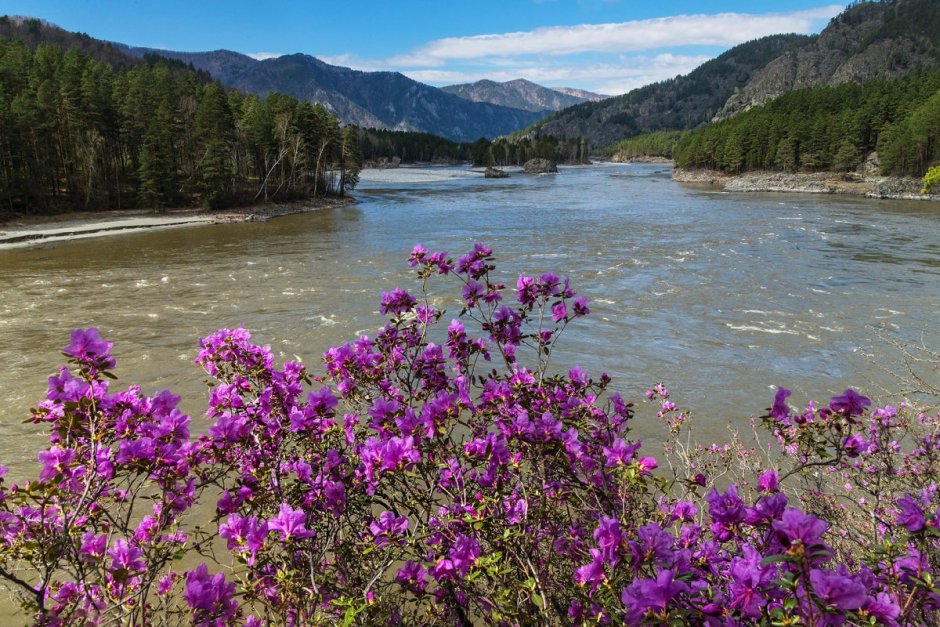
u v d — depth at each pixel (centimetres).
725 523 222
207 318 2073
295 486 296
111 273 2991
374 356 402
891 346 1622
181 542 284
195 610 238
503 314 393
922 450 426
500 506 279
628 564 211
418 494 300
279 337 1827
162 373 1504
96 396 271
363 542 284
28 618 440
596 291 2386
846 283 2439
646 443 1005
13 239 4088
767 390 1326
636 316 1995
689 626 180
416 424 291
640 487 287
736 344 1675
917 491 369
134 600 272
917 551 224
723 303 2153
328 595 282
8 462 1033
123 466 269
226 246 3900
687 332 1802
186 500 293
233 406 339
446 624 289
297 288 2572
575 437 289
